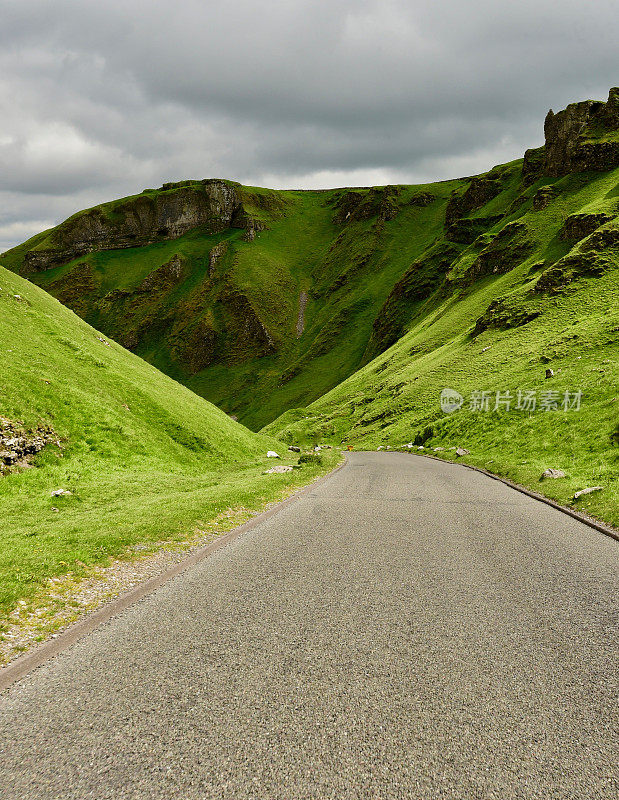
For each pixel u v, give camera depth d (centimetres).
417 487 1903
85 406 2434
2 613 589
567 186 11625
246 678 446
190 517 1174
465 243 16825
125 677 454
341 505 1470
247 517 1290
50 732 371
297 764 333
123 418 2611
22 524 1202
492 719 383
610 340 4647
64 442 2109
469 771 325
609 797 300
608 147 11475
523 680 442
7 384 2148
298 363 19738
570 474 1883
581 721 381
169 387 3800
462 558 860
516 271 9956
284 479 2025
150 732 369
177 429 2920
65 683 446
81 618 595
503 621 579
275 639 532
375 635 539
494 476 2303
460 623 573
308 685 433
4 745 357
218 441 3155
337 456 3784
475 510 1367
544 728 372
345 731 368
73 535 986
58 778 320
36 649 507
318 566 816
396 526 1147
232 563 848
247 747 351
